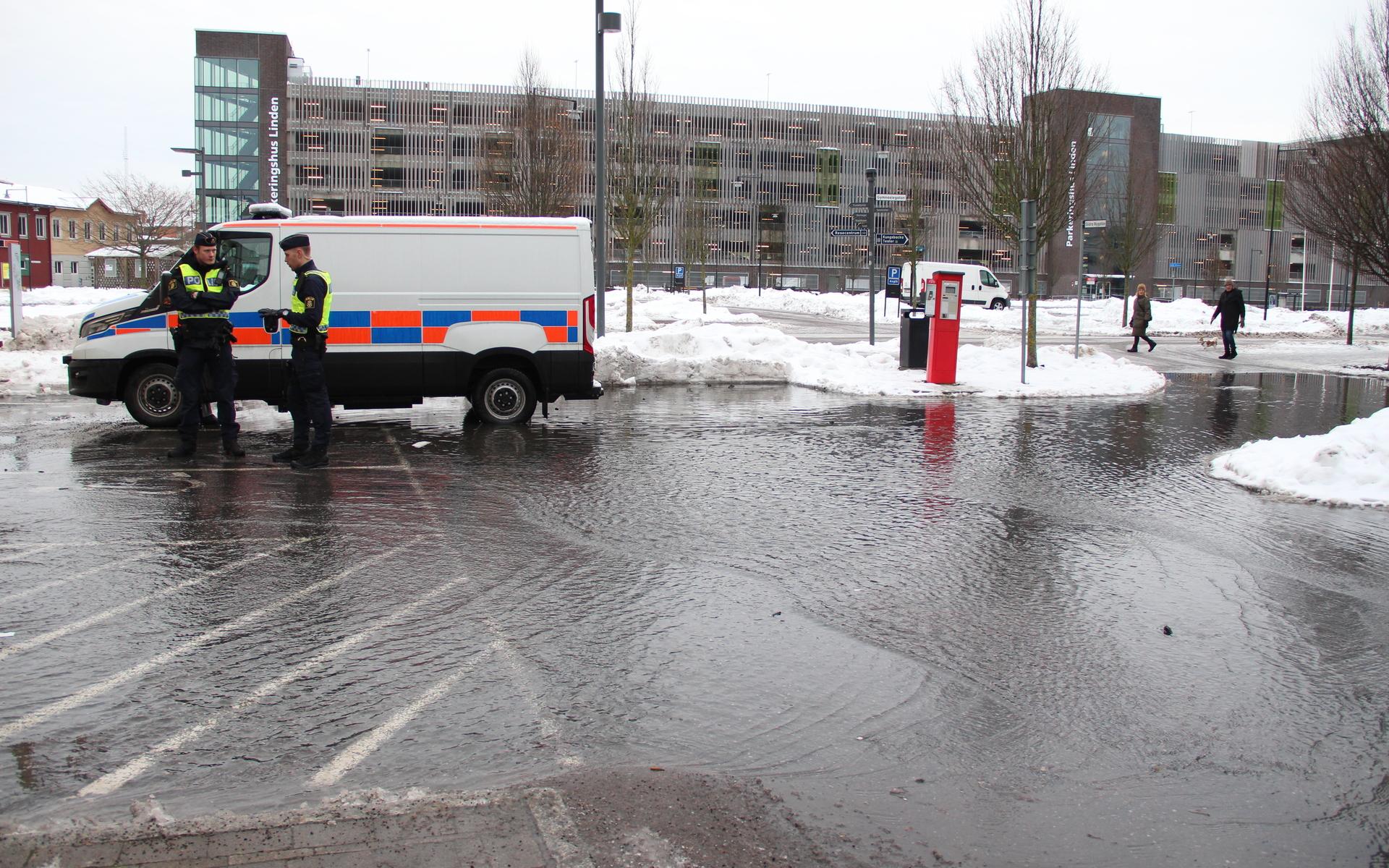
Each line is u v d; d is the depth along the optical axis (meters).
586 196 58.56
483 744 3.83
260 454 10.32
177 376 9.90
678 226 93.81
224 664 4.61
